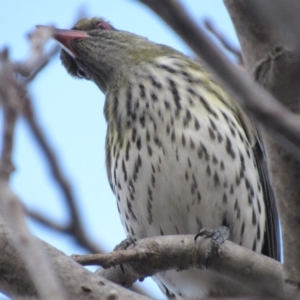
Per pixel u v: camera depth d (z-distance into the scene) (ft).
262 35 18.10
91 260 24.66
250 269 24.85
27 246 13.35
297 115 17.99
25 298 21.63
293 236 21.29
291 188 20.33
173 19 13.80
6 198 13.46
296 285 22.38
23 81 17.46
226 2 18.38
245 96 14.84
